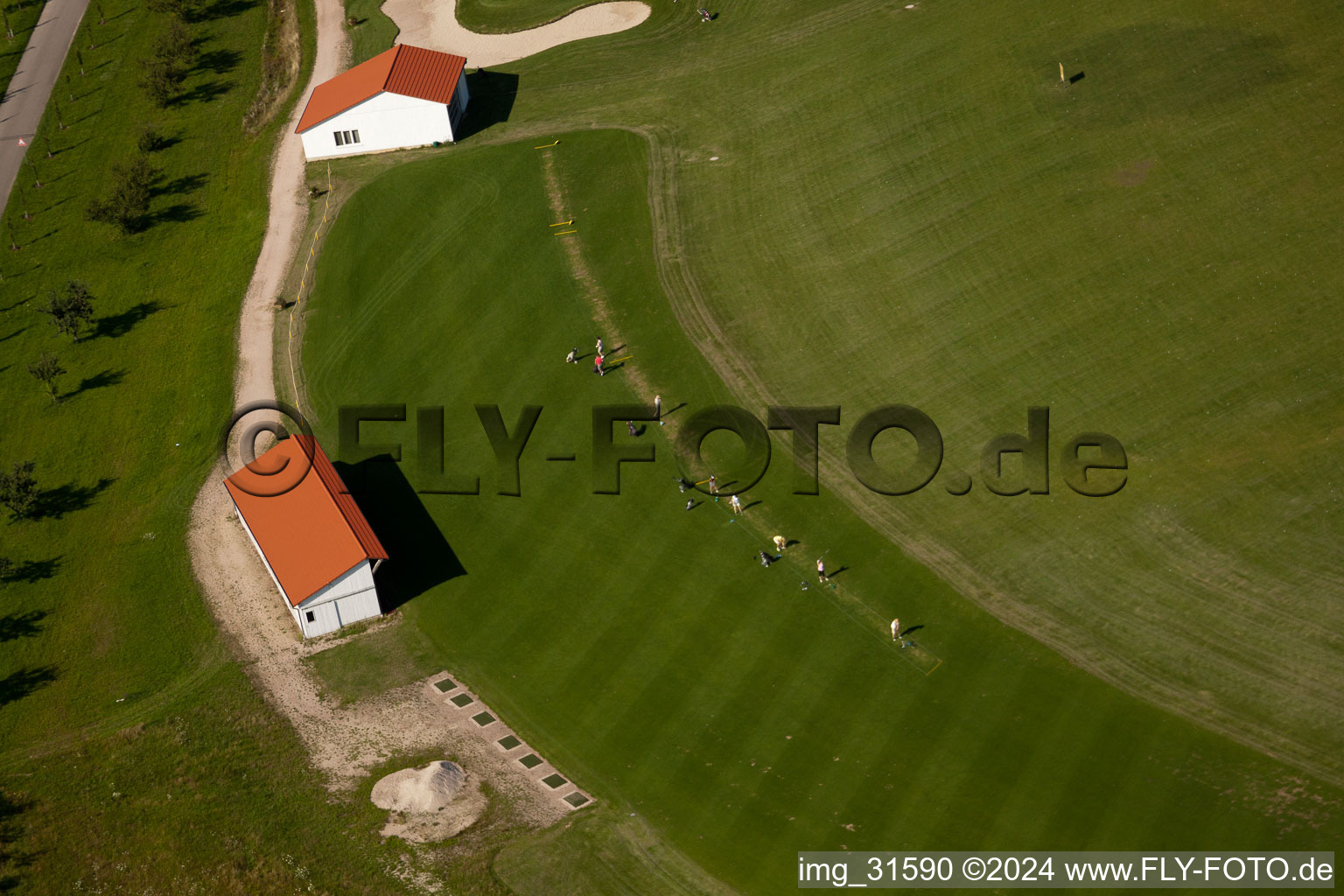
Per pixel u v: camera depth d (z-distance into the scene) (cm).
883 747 6456
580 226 9900
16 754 6950
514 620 7362
